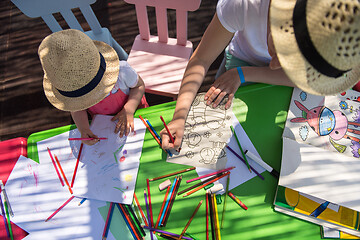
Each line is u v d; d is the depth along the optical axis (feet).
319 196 2.74
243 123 3.12
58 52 2.52
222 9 3.08
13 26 6.49
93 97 2.93
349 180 2.78
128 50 6.24
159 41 4.51
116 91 3.45
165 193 2.88
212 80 5.90
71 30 2.67
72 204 2.85
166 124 3.18
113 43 4.58
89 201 2.86
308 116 3.07
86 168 2.98
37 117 5.81
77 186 2.91
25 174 2.97
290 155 2.91
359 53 1.79
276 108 3.17
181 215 2.80
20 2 3.51
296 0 1.95
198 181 2.91
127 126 3.15
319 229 2.70
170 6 3.72
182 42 4.41
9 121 5.79
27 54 6.26
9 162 3.02
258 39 3.25
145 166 2.99
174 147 2.99
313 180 2.80
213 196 2.85
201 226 2.76
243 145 3.03
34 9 3.67
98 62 2.82
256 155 2.99
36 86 6.00
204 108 3.23
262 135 3.07
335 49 1.78
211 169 2.95
